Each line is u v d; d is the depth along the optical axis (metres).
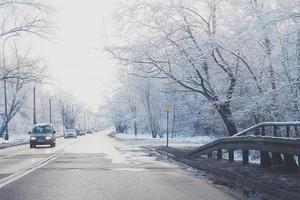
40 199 10.38
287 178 11.91
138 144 45.19
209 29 26.72
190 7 26.92
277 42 22.80
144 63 28.53
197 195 10.95
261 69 23.72
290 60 21.52
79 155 26.66
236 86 26.17
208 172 16.30
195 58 25.72
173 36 27.09
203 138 60.41
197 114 41.56
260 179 12.07
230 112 26.69
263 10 20.69
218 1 26.20
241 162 16.95
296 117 22.22
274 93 21.62
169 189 12.00
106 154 27.66
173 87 31.47
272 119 24.12
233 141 16.06
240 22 22.91
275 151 12.12
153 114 68.44
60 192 11.46
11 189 12.04
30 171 16.94
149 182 13.52
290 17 20.36
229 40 24.42
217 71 26.97
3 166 19.50
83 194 11.12
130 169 17.69
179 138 64.25
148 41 27.30
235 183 12.89
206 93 27.42
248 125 28.08
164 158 24.00
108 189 11.98
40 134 39.28
